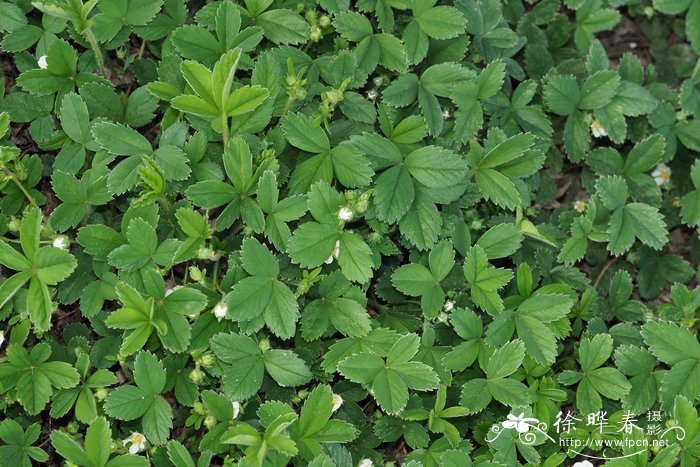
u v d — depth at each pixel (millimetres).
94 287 856
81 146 879
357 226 909
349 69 901
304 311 861
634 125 1010
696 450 876
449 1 953
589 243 986
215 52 886
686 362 892
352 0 971
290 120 868
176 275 902
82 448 840
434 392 895
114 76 933
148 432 831
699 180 972
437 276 874
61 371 838
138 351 860
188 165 866
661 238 943
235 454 847
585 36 1024
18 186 876
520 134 886
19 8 899
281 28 904
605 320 949
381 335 862
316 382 888
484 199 945
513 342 862
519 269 895
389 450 913
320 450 830
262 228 846
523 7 1021
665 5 1038
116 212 908
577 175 1021
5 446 836
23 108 895
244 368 839
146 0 896
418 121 897
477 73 954
